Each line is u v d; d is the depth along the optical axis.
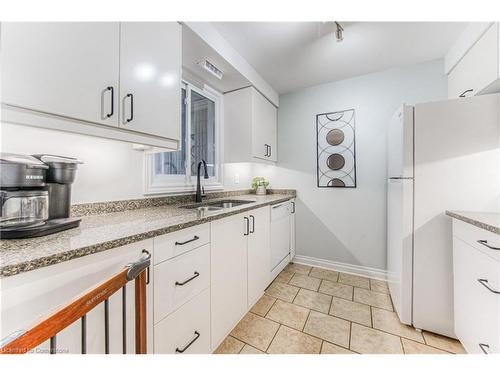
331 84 2.50
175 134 1.29
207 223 1.20
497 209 1.28
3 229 0.69
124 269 0.62
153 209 1.46
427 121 1.42
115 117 0.97
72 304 0.46
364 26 1.57
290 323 1.56
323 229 2.56
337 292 2.00
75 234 0.79
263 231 1.89
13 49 0.69
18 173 0.71
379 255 2.28
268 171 2.89
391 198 1.87
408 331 1.47
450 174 1.37
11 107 0.70
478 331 1.06
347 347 1.33
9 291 0.52
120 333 0.77
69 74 0.82
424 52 1.91
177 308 0.99
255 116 2.31
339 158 2.46
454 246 1.31
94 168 1.22
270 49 1.86
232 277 1.43
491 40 1.33
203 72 1.94
